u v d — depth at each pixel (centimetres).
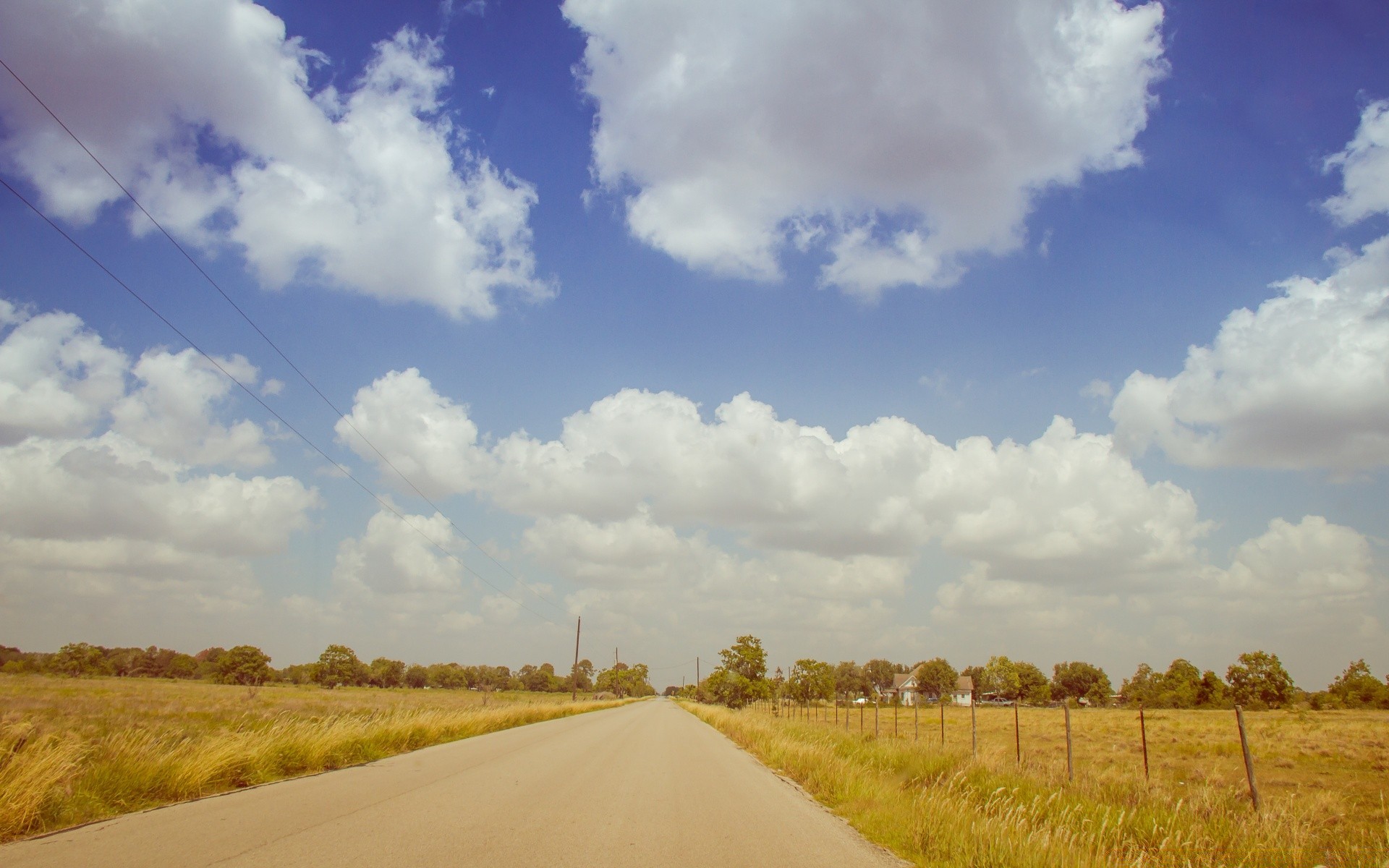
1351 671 9481
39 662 11238
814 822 1045
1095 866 784
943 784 1355
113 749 1166
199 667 14612
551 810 1052
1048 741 3434
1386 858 882
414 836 822
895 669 17538
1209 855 875
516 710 3862
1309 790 1756
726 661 7931
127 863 667
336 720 1822
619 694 16162
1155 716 6462
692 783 1466
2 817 791
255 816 925
